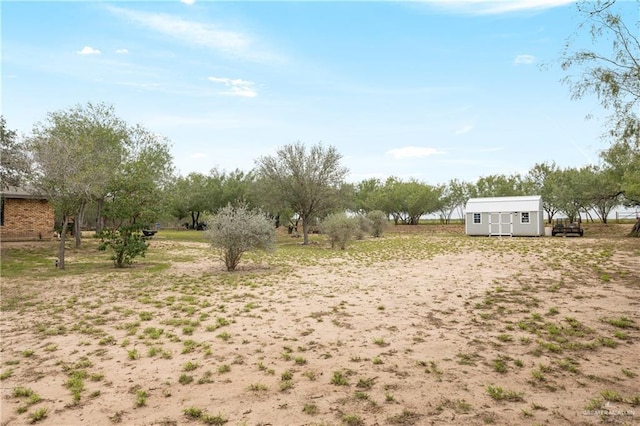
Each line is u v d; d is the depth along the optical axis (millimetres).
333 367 4977
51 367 5199
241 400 4090
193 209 62156
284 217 45781
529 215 37812
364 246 27375
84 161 16922
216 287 11273
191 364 5082
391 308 8227
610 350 5367
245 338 6305
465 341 5926
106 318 7785
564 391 4125
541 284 10492
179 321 7391
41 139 16500
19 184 20219
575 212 41906
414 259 18203
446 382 4422
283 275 13562
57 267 15867
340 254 21516
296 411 3812
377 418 3617
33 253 21031
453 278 12102
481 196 57000
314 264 16859
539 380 4430
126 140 31516
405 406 3854
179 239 36438
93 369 5078
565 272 12438
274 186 29484
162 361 5324
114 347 5984
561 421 3496
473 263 16062
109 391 4391
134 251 16406
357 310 8117
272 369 4945
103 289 11078
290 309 8312
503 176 57094
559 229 35750
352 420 3576
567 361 4961
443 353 5414
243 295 9961
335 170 29438
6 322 7566
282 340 6168
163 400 4133
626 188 26500
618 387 4191
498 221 39625
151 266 16641
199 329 6883
